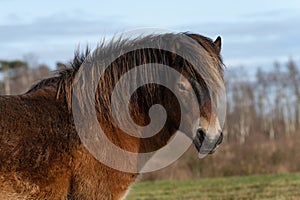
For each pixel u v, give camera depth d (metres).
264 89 77.81
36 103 5.60
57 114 5.58
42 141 5.41
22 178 5.30
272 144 27.95
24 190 5.31
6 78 48.53
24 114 5.46
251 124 62.91
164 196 17.92
